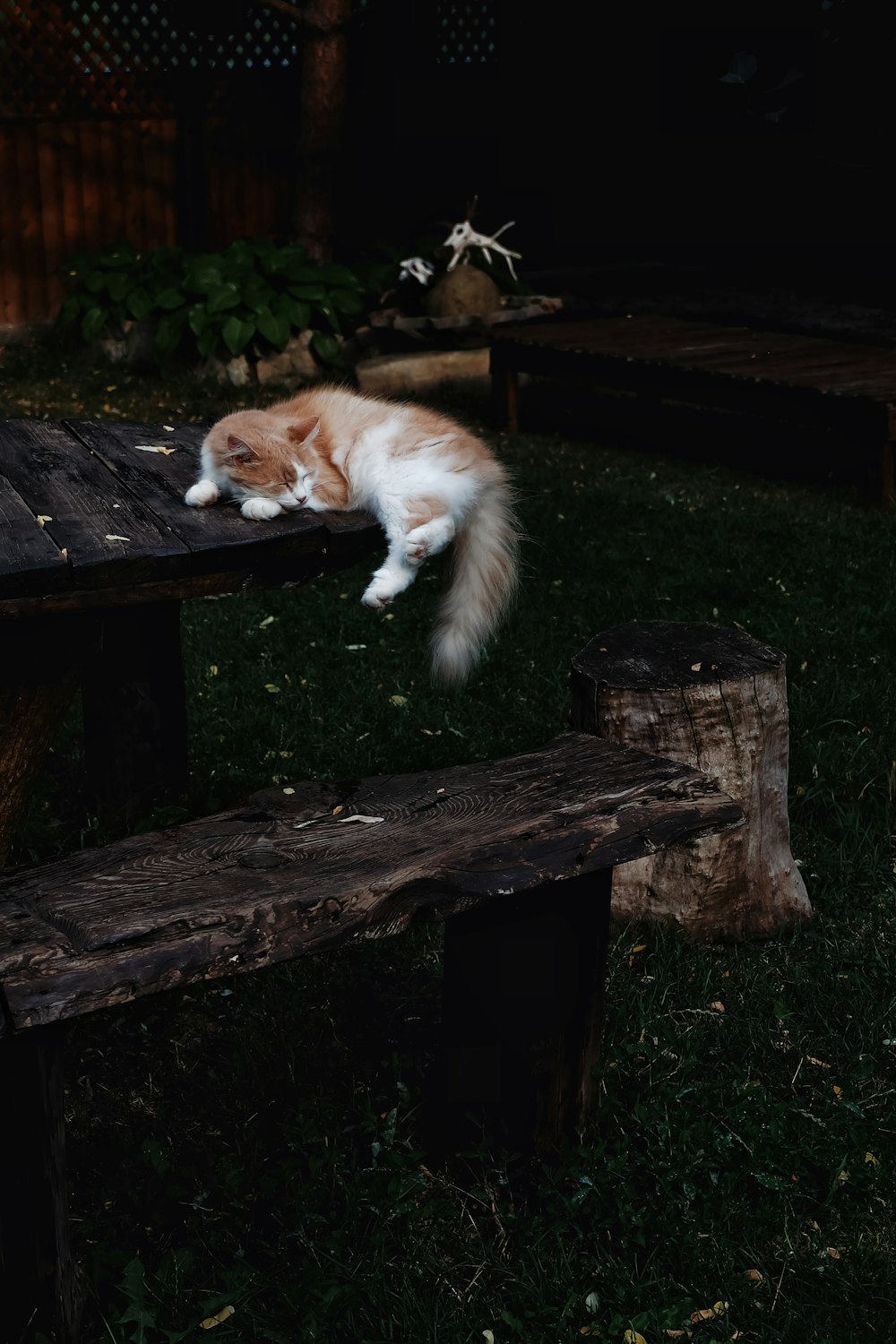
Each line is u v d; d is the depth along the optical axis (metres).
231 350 9.65
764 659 3.73
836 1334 2.51
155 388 9.68
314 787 2.78
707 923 3.72
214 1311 2.48
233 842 2.53
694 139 12.52
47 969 2.08
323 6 10.33
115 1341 2.42
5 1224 2.29
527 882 2.46
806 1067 3.21
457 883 2.41
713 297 11.30
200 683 5.08
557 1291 2.58
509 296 10.70
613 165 12.77
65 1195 2.37
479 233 12.47
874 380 7.67
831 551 6.64
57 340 10.63
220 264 10.09
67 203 10.85
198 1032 3.36
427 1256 2.66
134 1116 3.09
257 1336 2.49
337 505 3.51
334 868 2.40
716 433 9.03
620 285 12.23
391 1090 3.16
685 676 3.62
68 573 2.74
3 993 2.04
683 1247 2.68
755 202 12.55
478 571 3.78
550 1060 2.82
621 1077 3.18
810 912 3.84
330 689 5.07
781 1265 2.67
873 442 7.33
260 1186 2.82
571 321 10.47
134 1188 2.86
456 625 3.78
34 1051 2.20
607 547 6.66
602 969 2.84
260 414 3.51
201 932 2.19
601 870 2.71
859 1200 2.84
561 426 9.34
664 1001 3.43
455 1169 2.92
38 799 4.33
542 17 12.17
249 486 3.17
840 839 4.19
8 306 10.83
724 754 3.61
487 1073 2.84
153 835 2.57
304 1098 3.11
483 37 12.34
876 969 3.54
